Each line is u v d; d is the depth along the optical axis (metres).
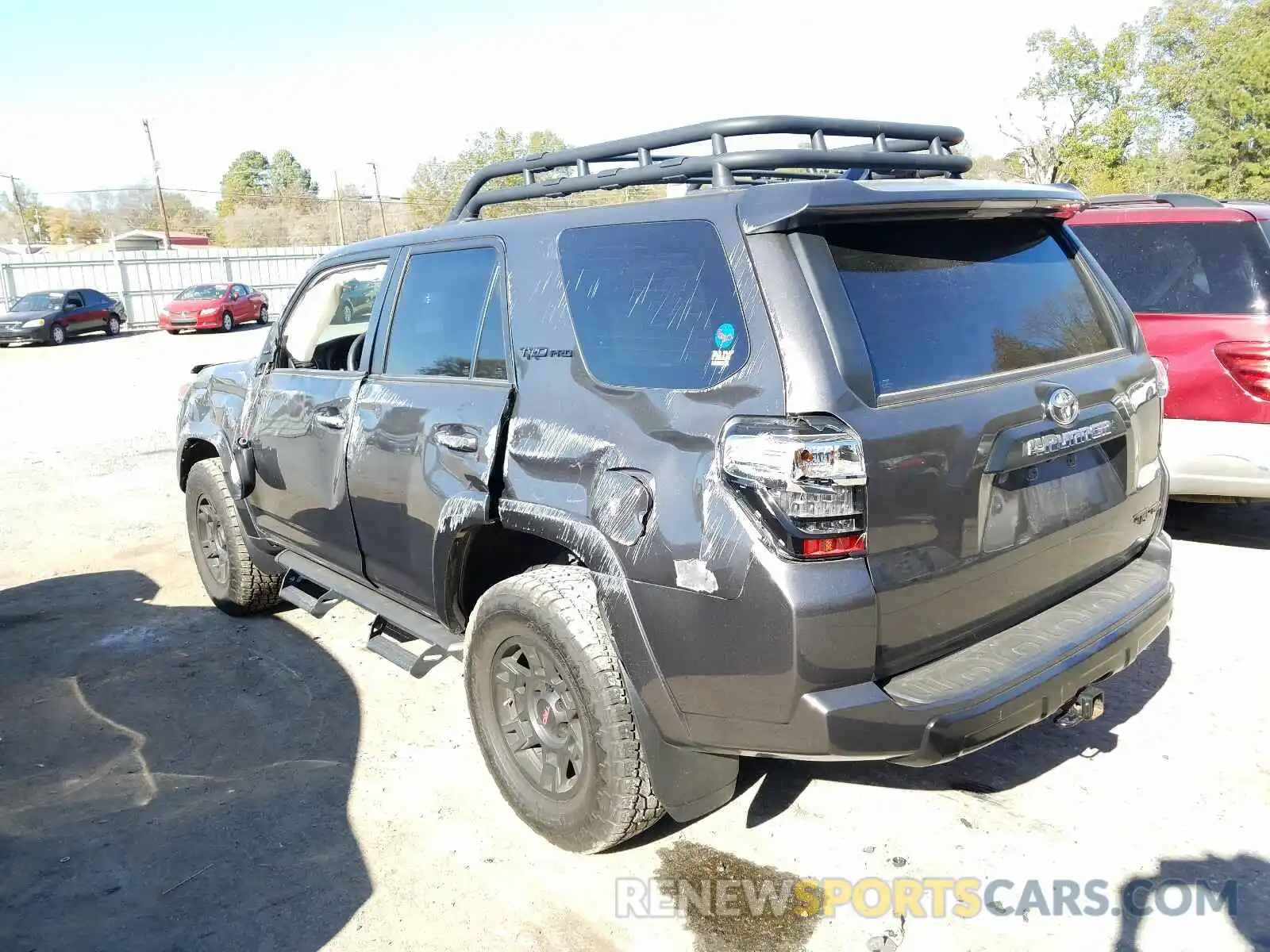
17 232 92.56
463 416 3.24
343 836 3.22
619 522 2.65
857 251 2.58
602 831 2.88
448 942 2.71
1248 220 5.15
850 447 2.30
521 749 3.17
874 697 2.37
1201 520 6.14
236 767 3.70
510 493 3.02
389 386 3.67
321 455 4.03
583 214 3.05
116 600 5.68
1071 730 3.67
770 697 2.40
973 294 2.79
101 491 8.45
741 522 2.38
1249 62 37.81
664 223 2.75
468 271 3.43
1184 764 3.41
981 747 2.50
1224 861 2.90
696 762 2.76
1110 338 3.20
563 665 2.85
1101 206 6.07
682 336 2.63
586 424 2.81
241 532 4.96
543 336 3.04
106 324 27.39
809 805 3.30
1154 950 2.55
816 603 2.30
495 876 2.99
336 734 3.94
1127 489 3.11
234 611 5.27
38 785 3.62
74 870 3.08
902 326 2.57
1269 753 3.45
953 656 2.62
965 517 2.53
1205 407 5.20
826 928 2.71
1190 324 5.23
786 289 2.43
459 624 3.49
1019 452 2.62
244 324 30.81
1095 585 3.07
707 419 2.50
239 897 2.93
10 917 2.86
